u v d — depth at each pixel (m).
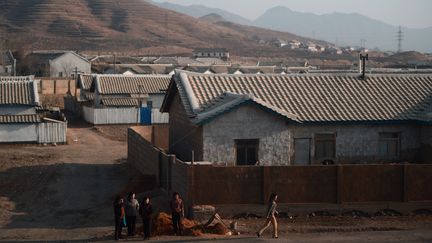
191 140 27.19
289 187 22.19
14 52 120.19
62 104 74.56
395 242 19.19
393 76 30.48
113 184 30.09
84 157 38.88
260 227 20.97
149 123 55.72
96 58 139.75
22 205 26.20
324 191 22.38
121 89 60.41
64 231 21.81
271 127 26.05
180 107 29.16
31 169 34.00
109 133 51.81
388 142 28.00
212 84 28.27
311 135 26.92
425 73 33.28
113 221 23.25
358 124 27.31
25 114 46.16
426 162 27.81
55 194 28.05
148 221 19.78
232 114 25.56
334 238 19.64
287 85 28.70
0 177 31.80
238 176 21.97
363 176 22.55
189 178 21.77
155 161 27.55
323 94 28.38
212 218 20.77
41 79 86.12
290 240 19.34
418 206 22.84
